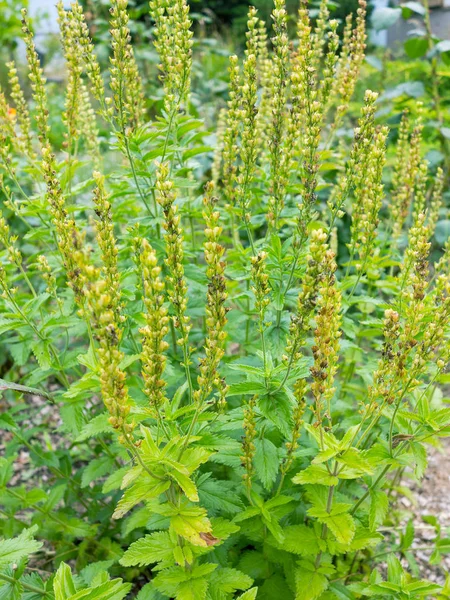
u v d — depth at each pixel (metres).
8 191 2.94
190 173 3.55
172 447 1.93
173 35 3.23
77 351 2.95
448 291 2.00
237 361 2.79
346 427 2.90
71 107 3.20
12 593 2.27
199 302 3.31
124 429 1.67
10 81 3.28
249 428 2.23
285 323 2.89
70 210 3.07
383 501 2.43
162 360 1.77
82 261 1.49
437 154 5.71
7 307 2.87
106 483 2.56
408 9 6.05
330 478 2.05
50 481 4.12
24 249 5.52
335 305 1.96
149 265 1.67
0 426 2.84
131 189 3.17
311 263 1.87
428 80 6.38
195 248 3.48
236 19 11.16
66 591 1.98
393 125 5.94
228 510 2.34
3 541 2.20
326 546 2.29
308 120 2.50
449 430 2.24
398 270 4.31
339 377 4.13
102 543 3.28
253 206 3.82
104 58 8.28
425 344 2.02
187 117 3.11
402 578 2.31
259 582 2.77
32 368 4.18
